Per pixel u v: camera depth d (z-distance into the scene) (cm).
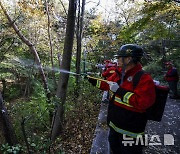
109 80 256
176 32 981
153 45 1512
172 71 789
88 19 1307
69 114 751
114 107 241
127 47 226
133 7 1505
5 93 1475
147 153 406
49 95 857
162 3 560
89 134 612
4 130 562
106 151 402
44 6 1028
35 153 379
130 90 220
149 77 216
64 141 607
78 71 923
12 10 1002
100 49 1354
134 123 231
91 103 787
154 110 227
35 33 1132
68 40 602
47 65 1352
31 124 677
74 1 576
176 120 574
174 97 791
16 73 1463
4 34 1039
